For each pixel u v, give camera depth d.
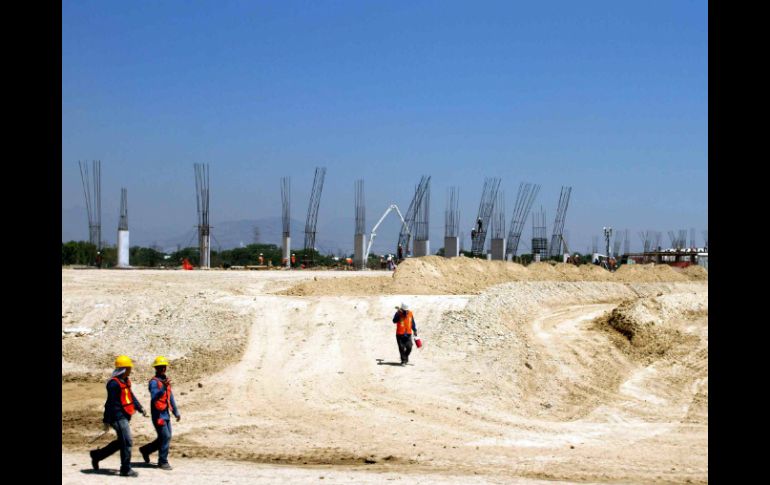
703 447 14.98
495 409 18.39
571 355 23.39
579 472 12.88
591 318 29.91
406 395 19.17
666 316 27.06
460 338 24.06
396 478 12.00
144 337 24.92
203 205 52.03
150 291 30.28
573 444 15.18
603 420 17.73
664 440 15.59
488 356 22.55
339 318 26.27
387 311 27.12
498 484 11.66
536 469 13.05
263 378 20.69
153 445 12.96
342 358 22.44
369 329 25.27
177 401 18.83
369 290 34.34
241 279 39.41
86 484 11.18
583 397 19.80
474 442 15.27
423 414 17.56
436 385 20.06
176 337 24.80
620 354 24.06
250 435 15.74
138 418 17.31
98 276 39.47
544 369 21.83
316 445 14.95
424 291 34.34
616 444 15.20
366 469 12.89
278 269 55.44
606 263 81.19
